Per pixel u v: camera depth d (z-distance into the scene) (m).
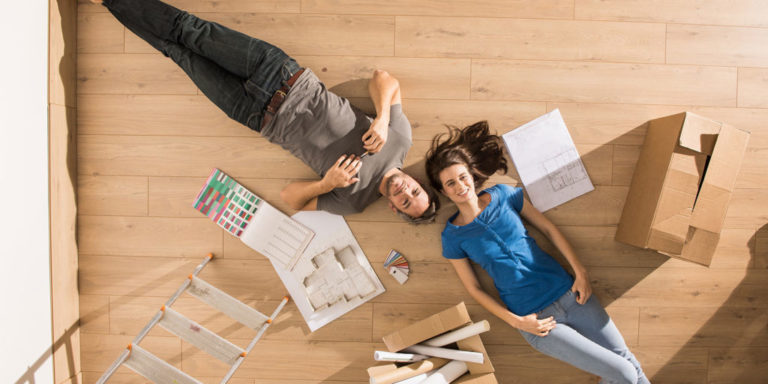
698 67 1.65
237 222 1.65
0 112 1.37
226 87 1.46
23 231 1.46
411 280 1.67
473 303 1.67
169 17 1.44
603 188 1.65
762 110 1.65
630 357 1.52
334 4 1.63
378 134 1.43
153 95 1.65
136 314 1.68
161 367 1.41
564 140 1.64
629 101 1.65
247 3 1.63
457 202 1.46
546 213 1.66
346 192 1.52
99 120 1.66
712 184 1.43
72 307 1.66
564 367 1.68
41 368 1.54
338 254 1.67
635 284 1.67
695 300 1.68
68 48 1.61
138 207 1.67
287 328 1.68
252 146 1.66
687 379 1.68
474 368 1.52
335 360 1.68
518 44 1.64
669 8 1.64
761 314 1.68
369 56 1.64
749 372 1.68
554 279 1.48
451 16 1.64
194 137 1.66
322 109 1.47
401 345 1.52
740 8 1.64
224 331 1.68
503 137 1.64
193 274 1.53
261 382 1.68
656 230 1.45
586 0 1.63
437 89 1.65
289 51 1.64
